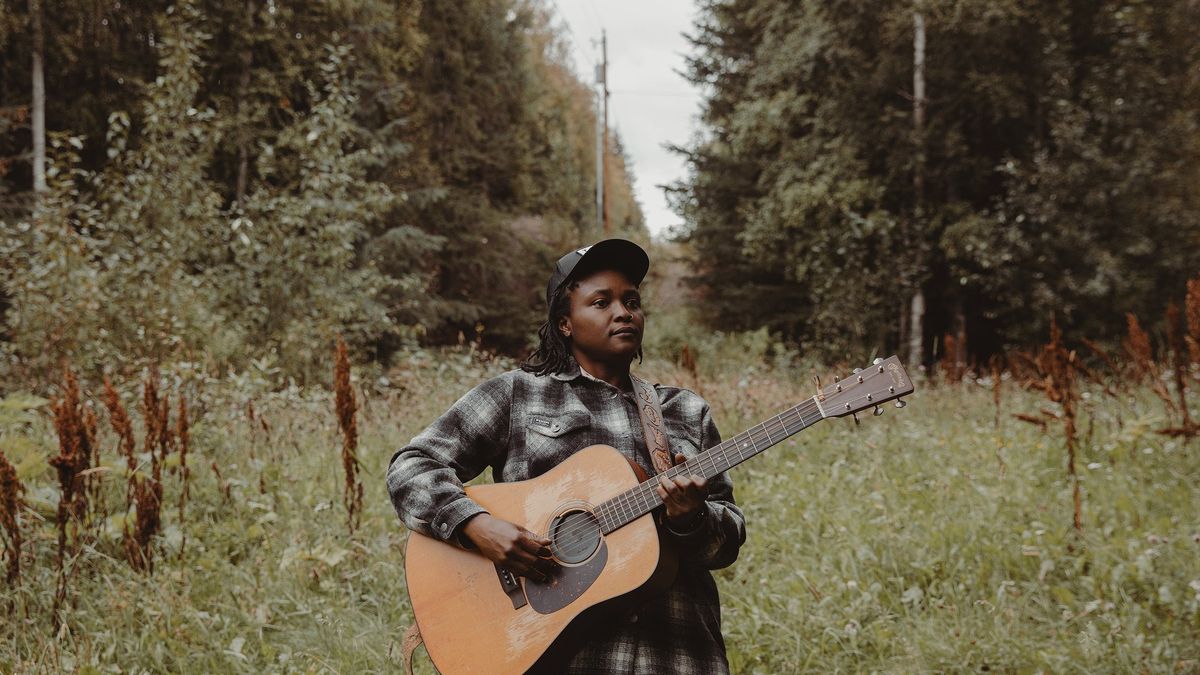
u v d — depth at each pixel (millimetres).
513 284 18922
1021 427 6070
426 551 2088
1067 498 4500
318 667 3176
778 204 14344
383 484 4934
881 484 4852
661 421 2061
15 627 3262
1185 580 3502
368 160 10906
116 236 8508
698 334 17281
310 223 9789
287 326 9094
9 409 5684
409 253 14227
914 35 13438
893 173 13453
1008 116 13172
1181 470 4887
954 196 13578
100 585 3697
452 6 19844
